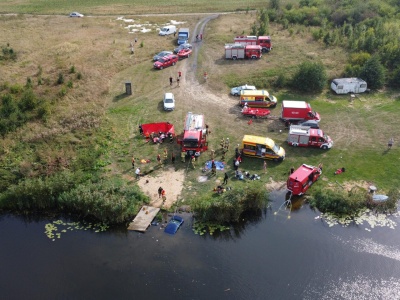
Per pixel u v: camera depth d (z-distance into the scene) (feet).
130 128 175.22
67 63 230.89
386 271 108.88
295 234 122.01
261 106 192.65
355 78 212.43
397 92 212.64
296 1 373.81
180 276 107.76
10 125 169.78
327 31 276.41
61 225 126.62
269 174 146.41
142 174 146.10
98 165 150.20
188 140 151.02
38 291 104.32
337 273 108.58
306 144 160.97
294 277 107.45
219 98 202.80
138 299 101.76
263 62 239.30
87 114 182.39
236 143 164.55
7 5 376.48
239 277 107.55
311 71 208.33
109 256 114.42
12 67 227.40
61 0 395.14
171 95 193.06
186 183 141.79
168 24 316.19
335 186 140.26
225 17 330.34
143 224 124.16
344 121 182.60
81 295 103.04
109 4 378.73
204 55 251.39
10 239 121.19
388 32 265.95
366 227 124.36
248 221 127.34
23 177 142.10
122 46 264.11
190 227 124.26
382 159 154.61
